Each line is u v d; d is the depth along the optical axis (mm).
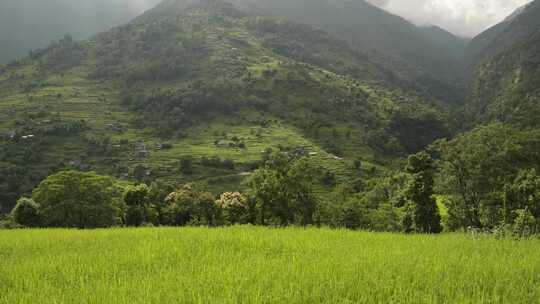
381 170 161125
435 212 43469
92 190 60375
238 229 19953
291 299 7215
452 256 11227
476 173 40250
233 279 8523
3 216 97750
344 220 59000
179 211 69500
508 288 7855
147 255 12133
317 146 185375
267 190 50688
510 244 14031
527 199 35156
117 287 8297
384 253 11812
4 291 8688
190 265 10617
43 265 11078
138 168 147125
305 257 11453
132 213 67688
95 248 14305
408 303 7043
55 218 57250
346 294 7625
